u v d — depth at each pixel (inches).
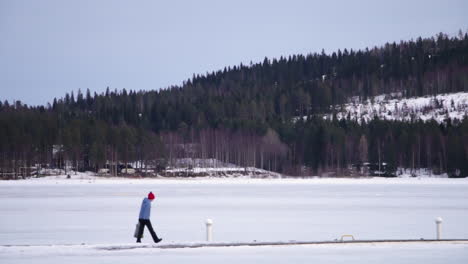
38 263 2383.1
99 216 4682.6
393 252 2669.8
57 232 3622.0
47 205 5861.2
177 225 4035.4
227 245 2834.6
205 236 3452.3
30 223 4153.5
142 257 2532.0
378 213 4938.5
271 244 2861.7
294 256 2568.9
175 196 7524.6
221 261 2447.1
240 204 6048.2
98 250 2687.0
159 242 2893.7
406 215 4736.7
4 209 5383.9
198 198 7091.5
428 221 4254.4
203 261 2444.6
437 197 7219.5
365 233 3553.2
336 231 3663.9
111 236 3440.0
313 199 6894.7
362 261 2456.9
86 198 7037.4
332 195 7770.7
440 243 2925.7
